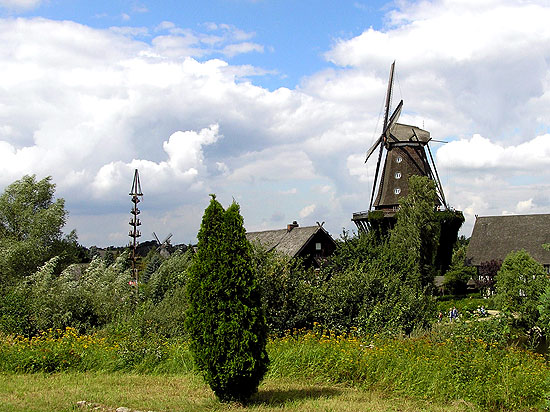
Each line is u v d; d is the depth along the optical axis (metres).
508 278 25.52
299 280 18.31
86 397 10.48
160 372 13.16
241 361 9.55
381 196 51.25
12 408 9.55
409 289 19.89
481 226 63.41
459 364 11.40
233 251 9.90
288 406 9.80
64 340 14.92
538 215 62.19
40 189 43.44
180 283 22.89
